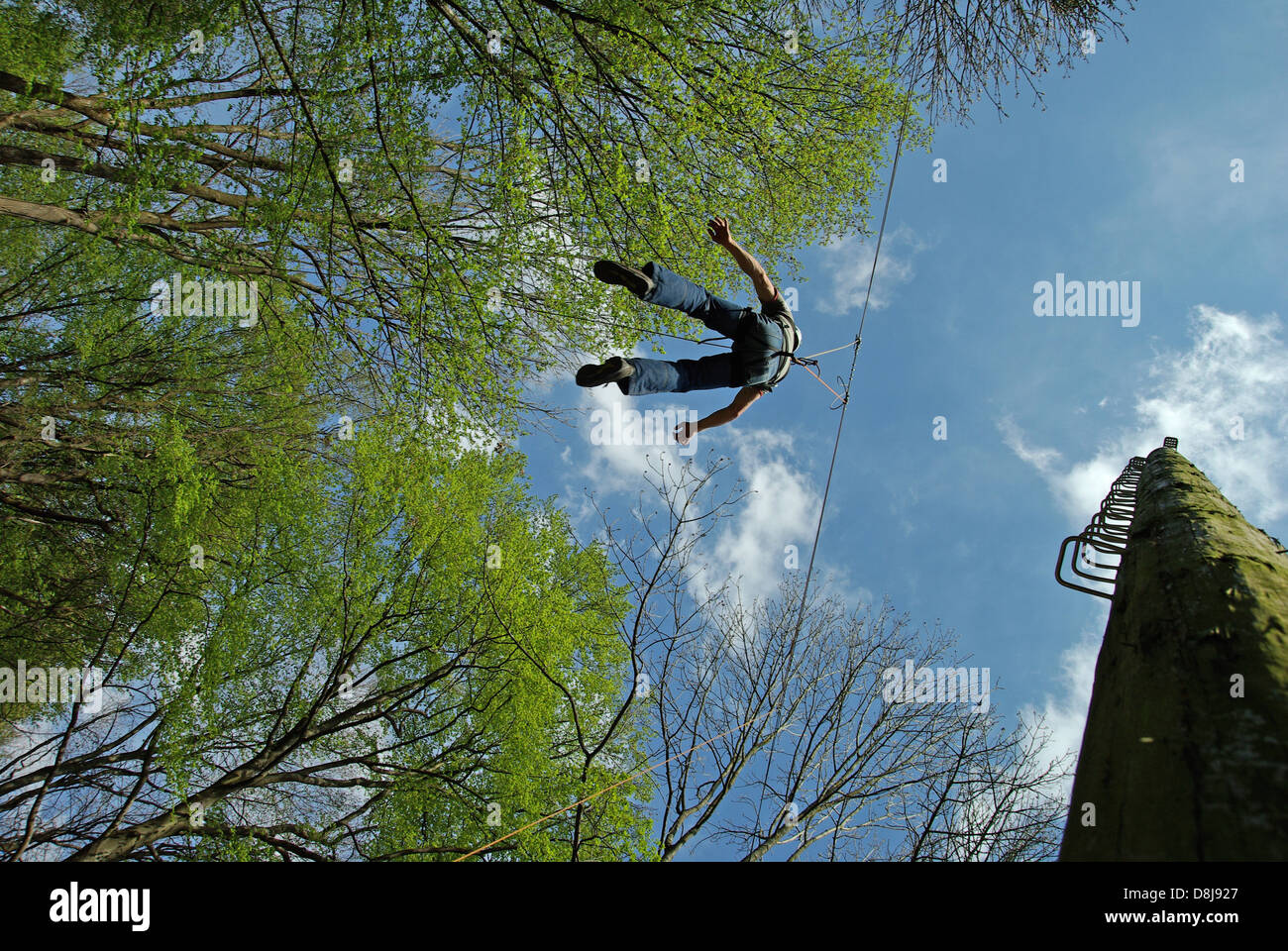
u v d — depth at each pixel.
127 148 7.60
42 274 9.96
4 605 8.83
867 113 9.62
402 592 8.39
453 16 8.14
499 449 9.15
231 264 8.35
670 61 8.10
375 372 9.39
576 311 9.06
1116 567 3.87
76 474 9.91
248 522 8.26
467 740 8.34
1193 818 1.50
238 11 7.46
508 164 8.16
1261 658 1.82
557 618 8.38
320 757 9.02
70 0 7.73
